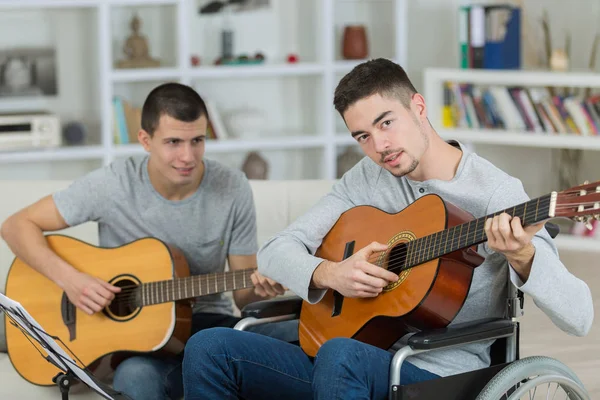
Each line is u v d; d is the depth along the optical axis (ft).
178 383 8.68
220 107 18.76
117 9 17.85
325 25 17.76
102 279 9.15
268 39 18.79
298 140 17.94
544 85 17.35
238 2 18.48
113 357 8.96
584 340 12.55
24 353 8.99
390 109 7.17
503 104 17.26
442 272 7.01
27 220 9.45
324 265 7.65
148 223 9.39
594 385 11.00
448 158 7.47
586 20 18.51
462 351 7.38
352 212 8.07
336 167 18.52
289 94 19.02
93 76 17.81
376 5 19.04
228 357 7.47
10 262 10.33
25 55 17.49
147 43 17.52
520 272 6.72
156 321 8.95
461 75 17.40
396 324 7.32
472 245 6.77
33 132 16.67
